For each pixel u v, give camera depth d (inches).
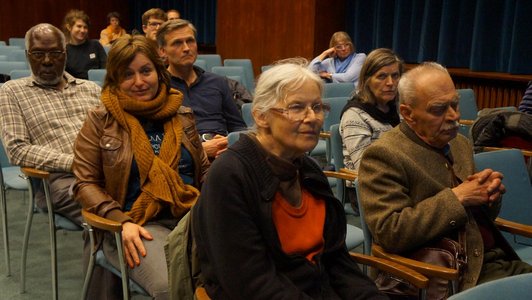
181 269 60.3
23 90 108.7
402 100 75.3
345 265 64.2
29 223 104.1
